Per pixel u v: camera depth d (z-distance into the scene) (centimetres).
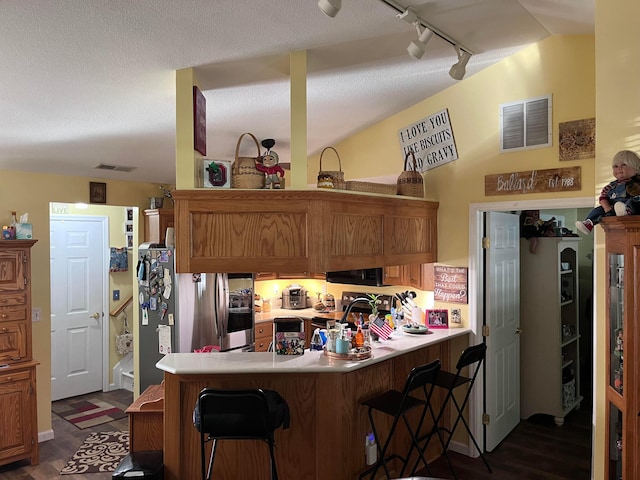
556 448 393
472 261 385
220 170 295
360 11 241
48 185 430
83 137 353
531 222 446
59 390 543
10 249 381
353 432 309
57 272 543
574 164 335
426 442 342
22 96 270
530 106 353
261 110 350
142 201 505
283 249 289
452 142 395
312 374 285
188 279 432
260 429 245
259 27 238
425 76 354
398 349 323
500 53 351
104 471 375
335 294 543
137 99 296
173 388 281
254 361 285
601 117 253
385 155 442
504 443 405
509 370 424
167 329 435
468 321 389
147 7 205
